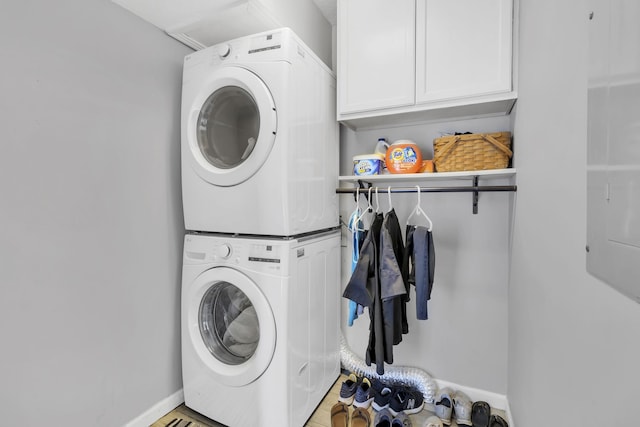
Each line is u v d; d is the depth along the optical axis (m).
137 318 1.39
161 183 1.50
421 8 1.38
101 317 1.25
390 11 1.45
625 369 0.46
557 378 0.76
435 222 1.71
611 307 0.50
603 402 0.53
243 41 1.33
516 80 1.23
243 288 1.31
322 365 1.59
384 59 1.47
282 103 1.24
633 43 0.42
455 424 1.49
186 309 1.48
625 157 0.44
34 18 1.04
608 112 0.50
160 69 1.49
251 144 1.40
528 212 1.07
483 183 1.62
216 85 1.38
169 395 1.54
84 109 1.19
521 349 1.18
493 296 1.59
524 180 1.14
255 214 1.31
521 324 1.18
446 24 1.34
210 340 1.50
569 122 0.70
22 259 1.03
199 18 1.40
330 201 1.68
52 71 1.09
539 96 0.94
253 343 1.43
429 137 1.71
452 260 1.67
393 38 1.45
